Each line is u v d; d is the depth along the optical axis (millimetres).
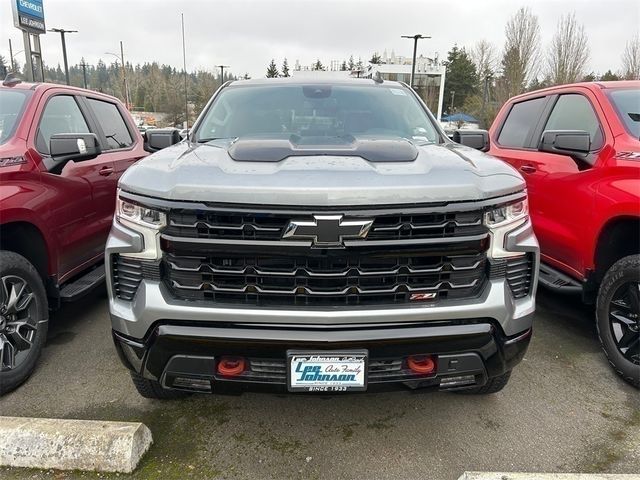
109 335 3744
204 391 2260
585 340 3715
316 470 2338
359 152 2406
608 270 3203
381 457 2430
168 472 2305
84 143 3549
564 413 2803
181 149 2746
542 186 4121
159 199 2115
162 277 2158
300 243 2031
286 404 2871
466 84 68312
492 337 2178
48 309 3336
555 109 4383
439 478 2293
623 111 3537
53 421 2441
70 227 3684
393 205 2039
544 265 4152
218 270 2094
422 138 3154
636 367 3008
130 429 2383
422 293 2135
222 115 3379
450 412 2807
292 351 2070
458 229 2123
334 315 2059
